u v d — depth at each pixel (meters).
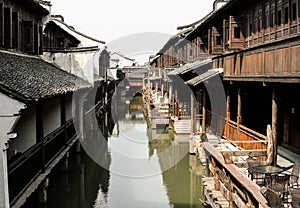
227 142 14.49
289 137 14.55
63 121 16.12
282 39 9.77
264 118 17.05
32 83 11.30
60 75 19.50
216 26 17.92
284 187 8.62
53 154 13.52
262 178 9.34
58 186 15.41
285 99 14.45
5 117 8.12
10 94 8.06
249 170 10.20
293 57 9.17
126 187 15.39
